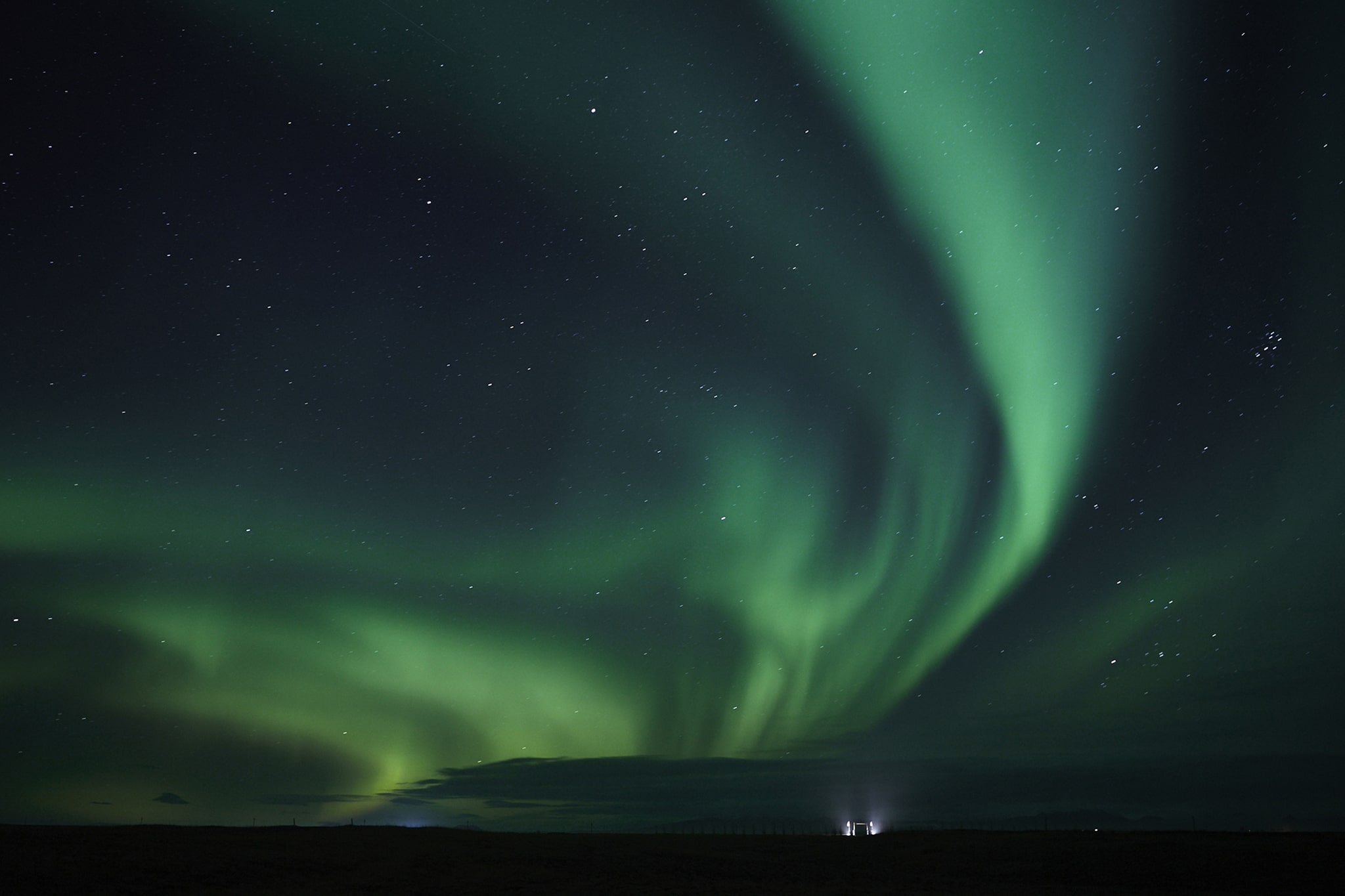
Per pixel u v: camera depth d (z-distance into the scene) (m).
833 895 22.48
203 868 21.23
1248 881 24.27
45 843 21.88
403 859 24.70
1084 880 25.55
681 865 27.12
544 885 23.03
